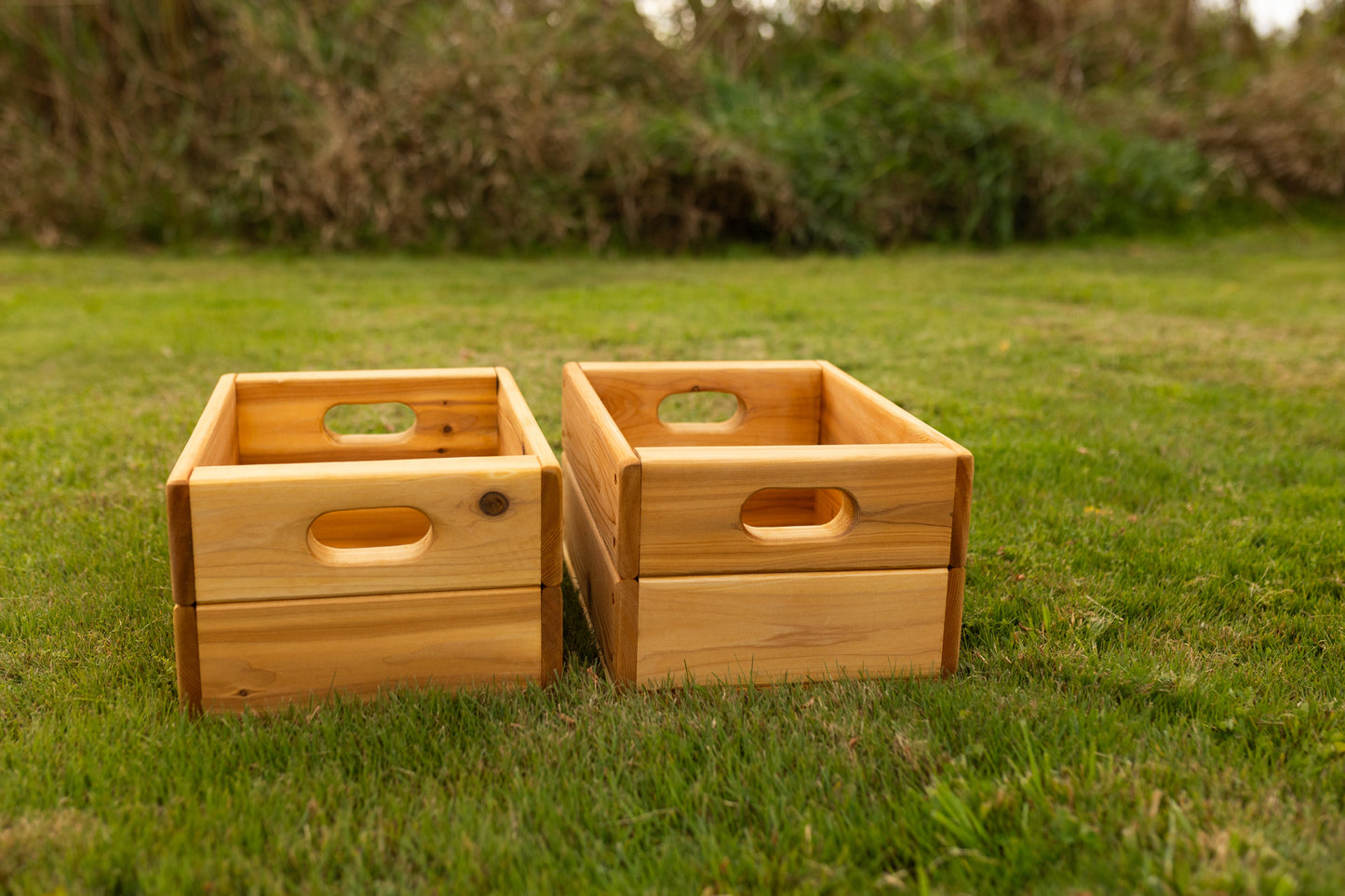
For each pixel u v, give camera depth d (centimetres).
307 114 862
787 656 196
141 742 172
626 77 959
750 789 159
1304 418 389
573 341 501
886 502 191
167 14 867
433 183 855
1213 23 1306
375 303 607
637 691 192
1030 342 520
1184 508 291
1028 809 150
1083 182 1001
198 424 204
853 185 920
